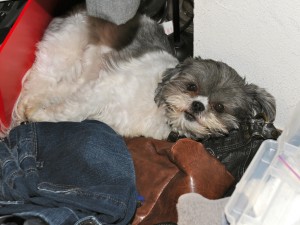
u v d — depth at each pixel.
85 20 0.74
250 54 0.65
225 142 0.64
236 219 0.49
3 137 0.67
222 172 0.57
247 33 0.62
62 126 0.60
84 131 0.59
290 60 0.62
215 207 0.52
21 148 0.57
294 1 0.56
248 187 0.51
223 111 0.63
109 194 0.52
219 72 0.63
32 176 0.53
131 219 0.56
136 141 0.63
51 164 0.56
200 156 0.56
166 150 0.58
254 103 0.65
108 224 0.52
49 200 0.51
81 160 0.56
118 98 0.66
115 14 0.46
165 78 0.66
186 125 0.64
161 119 0.66
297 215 0.48
